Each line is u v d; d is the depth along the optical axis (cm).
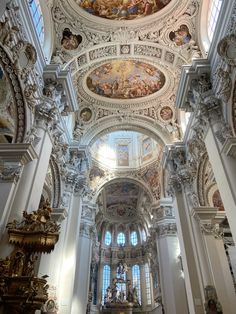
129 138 2672
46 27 1259
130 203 3100
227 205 874
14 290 624
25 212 757
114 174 2448
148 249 2855
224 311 1055
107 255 3189
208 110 1024
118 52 1427
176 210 1456
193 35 1294
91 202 2261
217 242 1239
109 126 1777
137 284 2978
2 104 951
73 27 1303
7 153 853
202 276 1190
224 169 905
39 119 1011
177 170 1505
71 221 1427
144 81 1659
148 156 2433
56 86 1137
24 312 620
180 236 1384
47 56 1223
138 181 2425
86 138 1711
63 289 1225
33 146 927
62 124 1287
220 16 952
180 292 1725
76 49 1352
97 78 1631
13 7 816
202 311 1142
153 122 1759
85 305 1805
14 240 700
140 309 2727
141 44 1385
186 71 1135
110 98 1742
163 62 1454
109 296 2731
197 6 1232
